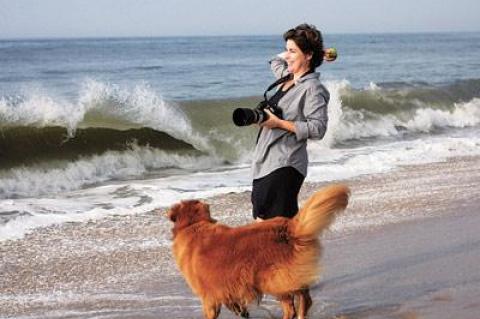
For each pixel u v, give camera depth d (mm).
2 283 5461
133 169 11359
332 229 6965
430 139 14391
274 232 3875
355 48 81688
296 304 4633
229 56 60250
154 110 13102
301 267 3783
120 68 40562
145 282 5516
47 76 32875
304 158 4473
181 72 36406
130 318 4715
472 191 8852
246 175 10836
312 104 4312
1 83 27859
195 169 11625
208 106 14789
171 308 4910
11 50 75625
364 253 6141
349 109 15906
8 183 9922
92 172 10953
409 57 54250
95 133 11648
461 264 5738
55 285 5438
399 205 8047
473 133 15758
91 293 5254
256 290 3900
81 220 7348
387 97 17422
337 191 3725
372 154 11727
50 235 6785
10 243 6488
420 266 5711
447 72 35000
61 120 11758
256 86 27047
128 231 7004
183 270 4086
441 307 4719
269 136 4402
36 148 11070
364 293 5086
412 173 10117
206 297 4004
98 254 6238
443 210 7809
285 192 4402
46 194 9492
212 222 4148
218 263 3908
